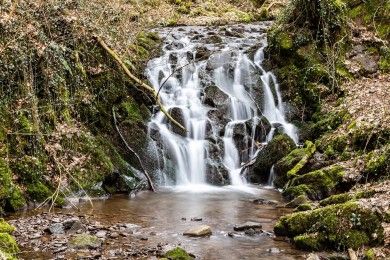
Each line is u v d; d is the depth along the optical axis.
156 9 23.61
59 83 11.95
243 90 16.00
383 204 8.11
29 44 11.22
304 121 15.35
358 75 15.37
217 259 7.41
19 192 10.06
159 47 17.59
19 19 11.12
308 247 7.80
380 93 13.88
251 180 13.45
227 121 14.59
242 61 16.78
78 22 12.81
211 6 26.58
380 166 10.30
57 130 11.45
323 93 15.28
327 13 16.09
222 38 19.22
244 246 8.03
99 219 9.55
